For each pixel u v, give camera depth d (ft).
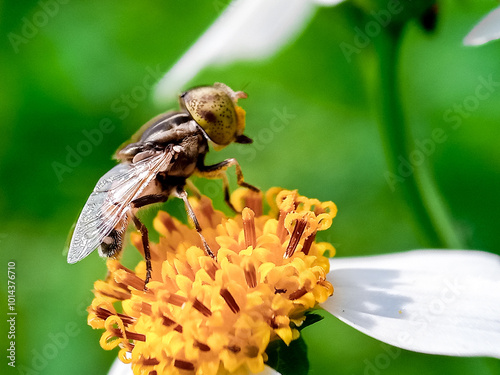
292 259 0.19
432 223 0.22
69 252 0.19
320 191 0.26
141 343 0.19
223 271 0.19
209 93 0.20
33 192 0.27
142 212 0.21
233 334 0.18
